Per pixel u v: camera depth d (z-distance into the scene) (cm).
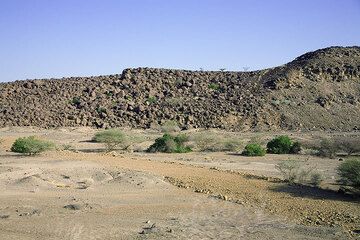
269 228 1255
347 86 7725
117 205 1539
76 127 5919
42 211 1431
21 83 8312
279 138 3616
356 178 1747
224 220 1343
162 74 8312
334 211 1447
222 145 3806
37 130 5703
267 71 8606
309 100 7088
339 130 6028
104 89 7800
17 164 2400
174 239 1139
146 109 6612
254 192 1742
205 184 1908
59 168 2267
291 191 1758
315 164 2728
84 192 1769
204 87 7812
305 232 1214
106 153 3120
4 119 6456
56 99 7394
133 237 1156
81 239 1138
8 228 1229
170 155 3288
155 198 1656
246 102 6794
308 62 8444
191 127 5906
